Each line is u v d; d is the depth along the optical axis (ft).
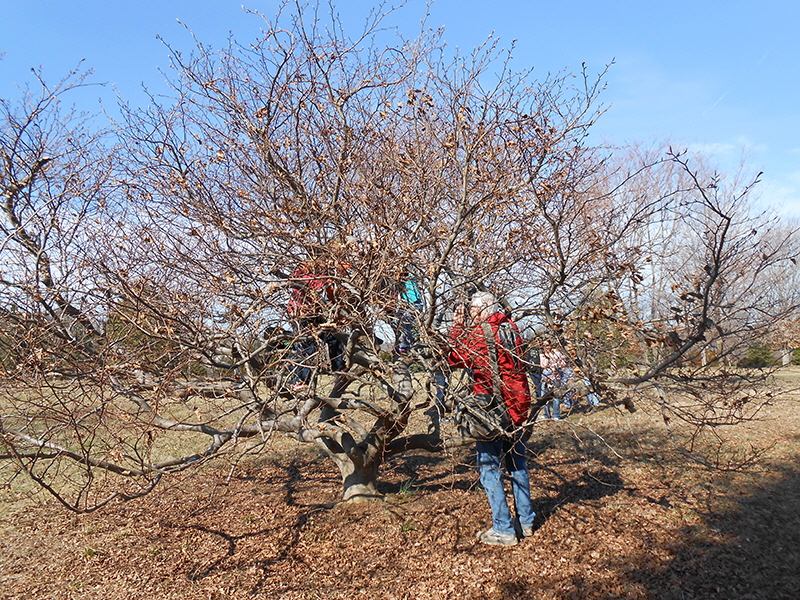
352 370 15.88
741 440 23.49
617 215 13.12
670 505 16.65
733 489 17.71
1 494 21.01
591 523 15.60
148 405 13.43
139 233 13.08
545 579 12.89
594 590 12.32
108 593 14.01
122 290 11.80
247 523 17.71
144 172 13.65
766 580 12.30
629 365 12.85
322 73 14.19
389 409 15.35
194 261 12.47
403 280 13.15
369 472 18.22
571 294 13.17
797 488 17.57
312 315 13.03
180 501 20.21
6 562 15.90
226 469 23.70
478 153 12.82
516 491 15.06
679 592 12.03
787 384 31.01
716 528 14.90
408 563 14.11
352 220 13.15
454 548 14.61
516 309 13.75
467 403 13.25
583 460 21.88
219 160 13.58
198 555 15.71
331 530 16.42
